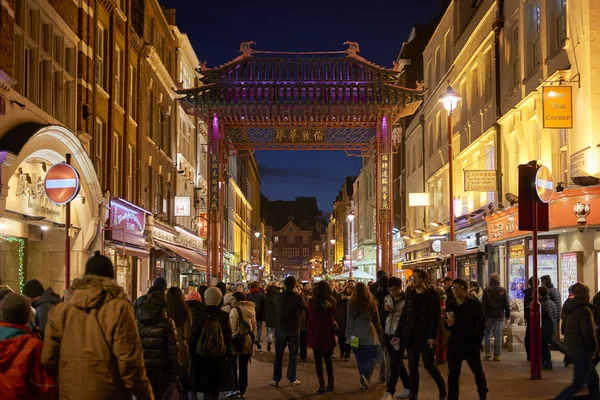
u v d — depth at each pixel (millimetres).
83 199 17875
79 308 5121
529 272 21531
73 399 5004
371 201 62531
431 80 37938
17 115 13906
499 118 24438
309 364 16750
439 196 35719
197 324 9508
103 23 20844
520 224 13016
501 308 15617
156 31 29562
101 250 19297
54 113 16984
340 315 17703
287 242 176375
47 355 5109
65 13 17484
